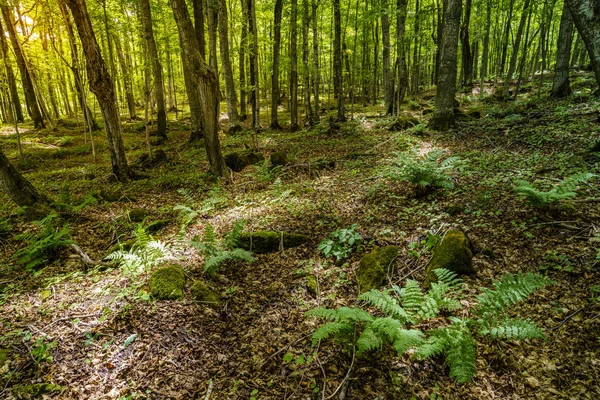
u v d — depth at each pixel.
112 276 5.30
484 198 6.41
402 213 6.72
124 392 3.26
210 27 14.34
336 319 3.43
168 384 3.36
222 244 6.04
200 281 4.90
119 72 23.41
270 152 14.06
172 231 7.26
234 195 9.44
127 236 7.07
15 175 7.64
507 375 3.14
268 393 3.25
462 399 2.97
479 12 21.91
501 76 29.31
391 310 3.54
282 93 37.75
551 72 29.59
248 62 27.75
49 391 3.21
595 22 4.34
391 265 4.99
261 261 5.82
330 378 3.34
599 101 11.92
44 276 5.52
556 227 5.15
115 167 11.09
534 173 7.22
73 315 4.31
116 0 16.31
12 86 23.09
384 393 3.11
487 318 3.32
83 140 19.55
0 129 22.73
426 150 10.97
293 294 4.83
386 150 12.07
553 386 2.97
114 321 4.14
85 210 8.54
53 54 18.81
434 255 4.85
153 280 4.78
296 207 7.74
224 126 21.47
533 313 3.79
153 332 3.98
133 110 27.08
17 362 3.53
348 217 7.00
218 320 4.29
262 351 3.80
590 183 6.25
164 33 17.78
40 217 7.52
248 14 18.75
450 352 3.07
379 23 28.06
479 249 5.04
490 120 13.35
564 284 4.11
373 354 3.51
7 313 4.43
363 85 29.30
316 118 20.58
